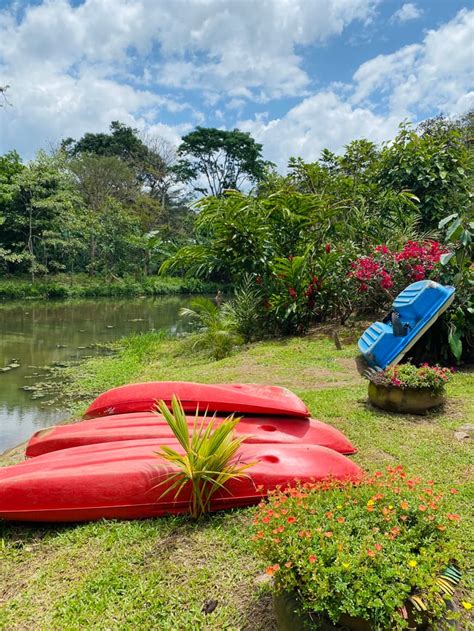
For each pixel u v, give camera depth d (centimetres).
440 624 155
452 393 450
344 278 820
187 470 243
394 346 484
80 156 3331
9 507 252
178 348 901
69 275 2470
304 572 149
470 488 271
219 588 201
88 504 255
